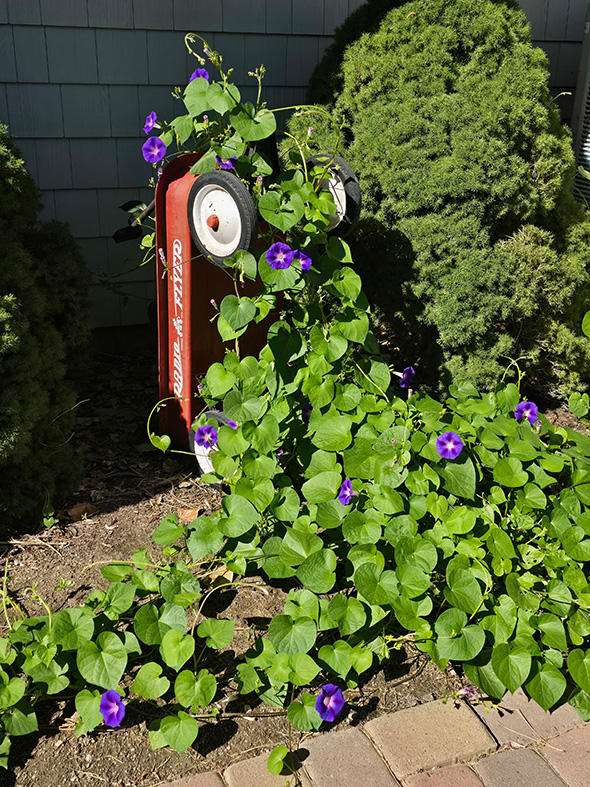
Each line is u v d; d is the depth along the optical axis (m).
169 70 3.84
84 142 3.76
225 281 2.71
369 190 3.32
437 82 3.18
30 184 2.78
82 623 1.87
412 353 3.47
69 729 1.80
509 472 2.26
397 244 3.21
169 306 2.78
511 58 3.20
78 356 3.13
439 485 2.27
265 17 3.93
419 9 3.27
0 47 3.45
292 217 2.23
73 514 2.58
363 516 2.11
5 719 1.72
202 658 2.01
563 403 3.59
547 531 2.21
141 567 2.23
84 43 3.60
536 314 3.29
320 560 2.00
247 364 2.32
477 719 1.87
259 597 2.24
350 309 2.39
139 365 3.93
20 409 2.31
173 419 2.95
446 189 3.05
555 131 3.37
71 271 2.92
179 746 1.66
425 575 1.97
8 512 2.42
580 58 4.59
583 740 1.84
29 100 3.58
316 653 2.02
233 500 2.14
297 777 1.67
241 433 2.25
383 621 2.09
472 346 3.15
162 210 2.69
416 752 1.75
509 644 1.93
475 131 3.08
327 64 3.68
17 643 1.92
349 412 2.39
